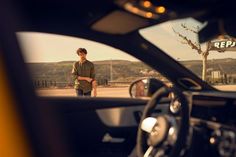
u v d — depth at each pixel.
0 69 1.76
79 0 1.93
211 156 2.24
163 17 2.15
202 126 2.38
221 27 2.10
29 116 1.94
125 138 3.37
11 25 1.81
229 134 2.11
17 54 1.84
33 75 1.98
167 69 2.80
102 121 3.39
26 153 1.92
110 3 1.98
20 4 1.88
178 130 2.09
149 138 2.29
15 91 1.84
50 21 2.16
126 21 2.28
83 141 3.26
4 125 1.82
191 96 2.63
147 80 2.96
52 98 2.94
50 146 2.13
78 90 7.00
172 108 2.58
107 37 2.49
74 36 2.40
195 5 1.91
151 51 2.65
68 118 3.17
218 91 2.89
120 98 3.40
